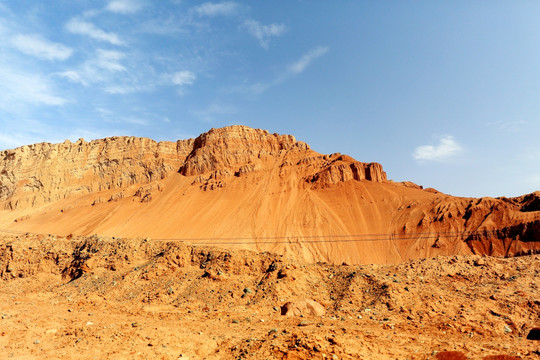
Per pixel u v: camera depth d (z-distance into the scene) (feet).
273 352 75.61
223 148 508.53
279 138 537.24
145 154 549.95
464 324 95.20
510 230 281.13
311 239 343.46
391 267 141.08
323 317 107.04
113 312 116.67
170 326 98.73
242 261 143.43
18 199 535.19
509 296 108.78
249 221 385.70
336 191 416.87
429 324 97.76
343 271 137.59
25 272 171.12
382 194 401.29
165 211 433.89
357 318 103.60
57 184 546.67
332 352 74.23
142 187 496.23
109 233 397.39
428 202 361.51
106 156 561.84
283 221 378.12
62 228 447.42
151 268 146.82
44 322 102.32
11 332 92.68
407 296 114.32
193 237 370.32
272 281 130.00
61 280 162.91
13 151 588.50
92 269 158.40
